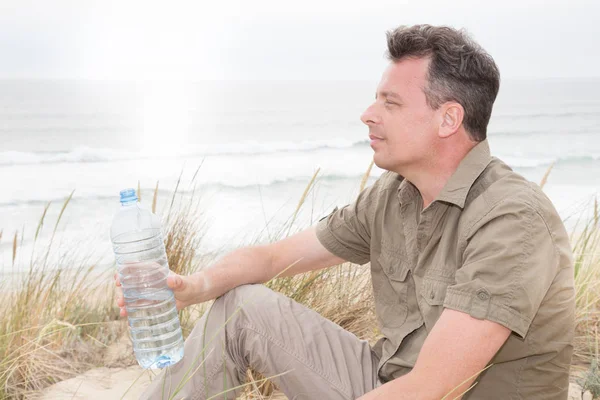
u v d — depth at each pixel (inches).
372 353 64.9
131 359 107.2
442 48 57.2
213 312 64.7
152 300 67.0
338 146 908.6
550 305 51.5
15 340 101.5
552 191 652.1
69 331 108.9
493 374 54.6
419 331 60.7
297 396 61.5
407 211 62.9
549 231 50.1
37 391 94.2
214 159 800.3
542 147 946.1
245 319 61.6
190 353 62.3
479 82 57.1
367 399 48.8
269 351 60.6
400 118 59.2
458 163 59.2
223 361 61.4
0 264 301.1
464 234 53.2
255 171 727.1
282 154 846.5
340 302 107.3
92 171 697.6
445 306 49.3
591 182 698.2
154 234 75.7
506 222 49.6
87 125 1018.7
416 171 60.8
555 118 1216.8
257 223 431.2
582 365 99.6
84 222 467.5
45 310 116.7
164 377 61.9
